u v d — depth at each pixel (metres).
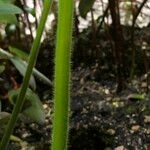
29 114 0.24
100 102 0.37
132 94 0.37
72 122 0.35
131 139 0.32
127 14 0.44
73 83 0.41
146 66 0.39
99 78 0.41
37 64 0.43
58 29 0.12
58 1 0.12
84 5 0.26
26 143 0.32
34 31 0.44
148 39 0.39
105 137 0.33
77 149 0.32
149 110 0.35
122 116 0.35
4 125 0.25
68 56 0.13
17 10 0.18
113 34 0.37
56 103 0.13
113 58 0.41
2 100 0.36
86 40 0.43
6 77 0.36
